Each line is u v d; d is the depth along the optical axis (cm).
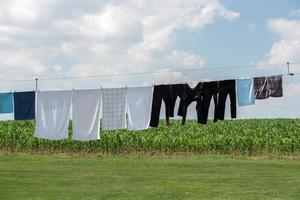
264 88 1577
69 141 2989
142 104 1642
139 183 1625
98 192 1448
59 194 1417
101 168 2080
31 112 1752
